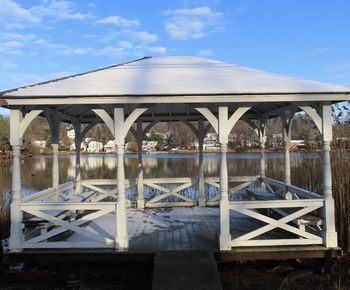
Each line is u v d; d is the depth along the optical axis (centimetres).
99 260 511
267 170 1233
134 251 515
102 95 495
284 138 715
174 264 440
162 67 684
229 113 764
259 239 557
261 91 503
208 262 445
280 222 534
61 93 502
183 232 613
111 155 3522
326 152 529
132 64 723
